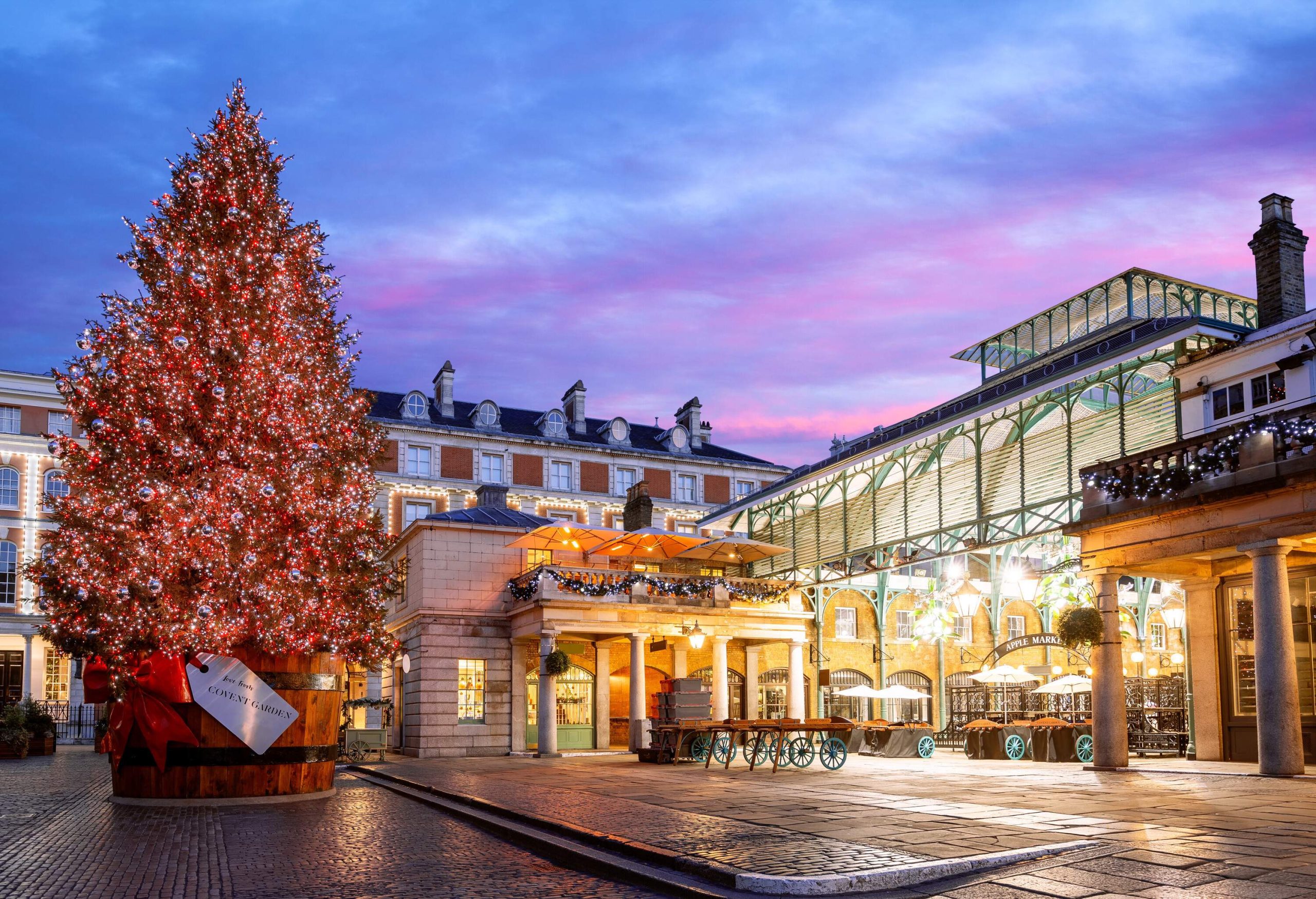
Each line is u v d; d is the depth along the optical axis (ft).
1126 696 107.34
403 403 192.85
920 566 143.23
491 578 108.99
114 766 59.67
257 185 63.77
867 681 135.33
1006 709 111.65
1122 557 63.87
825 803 47.57
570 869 35.60
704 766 80.28
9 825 48.16
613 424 210.59
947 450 92.99
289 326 62.80
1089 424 78.43
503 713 106.32
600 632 103.35
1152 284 88.02
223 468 58.34
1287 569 60.59
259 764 58.70
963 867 31.04
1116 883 28.43
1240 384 66.08
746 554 113.09
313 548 61.11
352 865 36.55
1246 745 65.62
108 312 61.05
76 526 56.24
